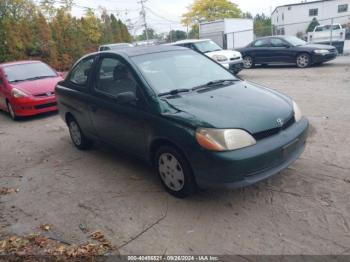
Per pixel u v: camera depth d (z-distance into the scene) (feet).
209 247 10.29
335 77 37.09
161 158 13.24
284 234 10.52
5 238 11.71
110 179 15.51
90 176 16.07
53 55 79.10
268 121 11.86
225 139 11.04
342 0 150.00
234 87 14.51
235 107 12.33
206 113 11.91
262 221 11.25
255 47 51.62
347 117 21.38
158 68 14.67
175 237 10.89
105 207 13.10
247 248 10.08
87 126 17.76
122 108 14.39
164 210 12.43
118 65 15.12
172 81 14.28
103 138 16.76
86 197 14.07
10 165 18.74
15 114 29.01
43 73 31.81
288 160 12.34
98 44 97.76
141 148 14.14
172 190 13.19
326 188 12.83
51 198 14.33
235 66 43.93
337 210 11.43
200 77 15.24
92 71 16.85
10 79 30.27
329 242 9.98
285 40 49.08
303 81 36.52
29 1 88.69
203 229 11.15
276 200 12.35
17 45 74.33
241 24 88.89
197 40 46.73
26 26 76.89
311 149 16.61
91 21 95.66
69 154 19.47
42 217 12.90
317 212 11.43
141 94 13.57
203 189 13.17
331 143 17.19
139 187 14.38
